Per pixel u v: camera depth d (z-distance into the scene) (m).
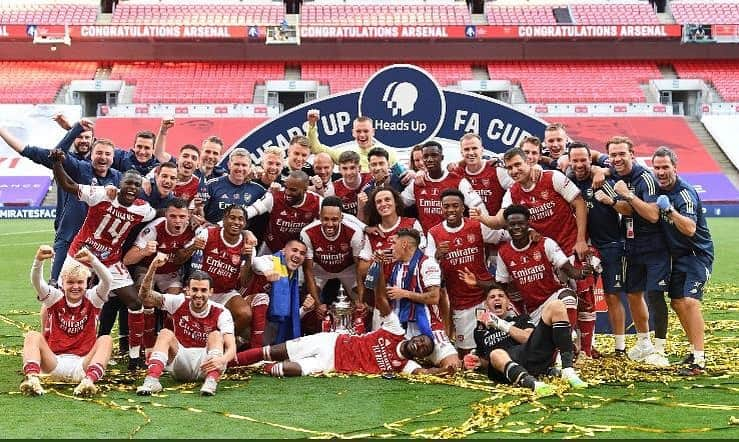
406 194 8.06
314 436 4.83
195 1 37.06
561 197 7.51
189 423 5.15
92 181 7.36
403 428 5.03
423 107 9.59
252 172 8.29
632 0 37.66
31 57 34.69
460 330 7.51
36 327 9.43
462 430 4.91
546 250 6.98
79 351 6.29
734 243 18.95
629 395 5.89
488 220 7.36
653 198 7.02
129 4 36.72
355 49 34.50
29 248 18.28
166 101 33.28
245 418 5.27
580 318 7.48
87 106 35.22
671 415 5.29
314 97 33.59
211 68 35.00
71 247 7.09
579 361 7.10
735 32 33.91
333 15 36.59
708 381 6.38
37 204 27.53
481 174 7.88
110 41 34.41
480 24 35.62
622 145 7.19
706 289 12.46
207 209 8.00
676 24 34.12
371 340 6.87
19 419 5.24
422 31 33.59
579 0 37.62
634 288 7.41
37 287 6.16
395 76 9.56
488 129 9.57
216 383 6.09
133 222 7.10
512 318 6.88
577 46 34.94
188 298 6.38
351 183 8.10
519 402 5.65
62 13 36.44
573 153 7.49
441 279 7.54
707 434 4.82
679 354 7.68
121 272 7.07
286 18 36.41
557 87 34.25
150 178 7.74
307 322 7.74
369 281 7.05
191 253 7.14
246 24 35.28
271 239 7.88
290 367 6.65
